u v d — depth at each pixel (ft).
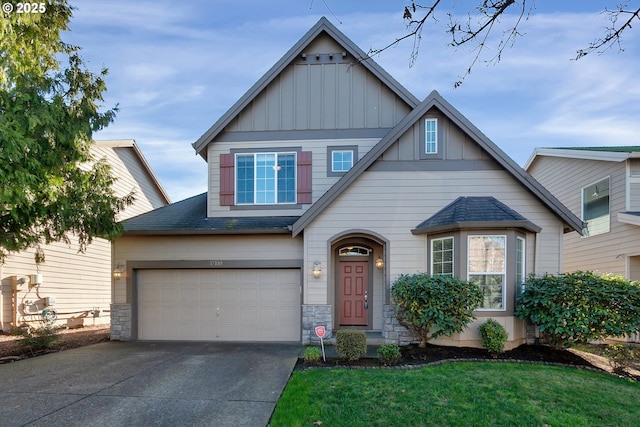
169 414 15.78
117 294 33.40
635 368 22.91
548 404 16.72
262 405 16.70
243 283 33.22
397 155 30.91
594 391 18.48
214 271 33.42
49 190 22.58
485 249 27.86
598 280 25.43
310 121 36.37
